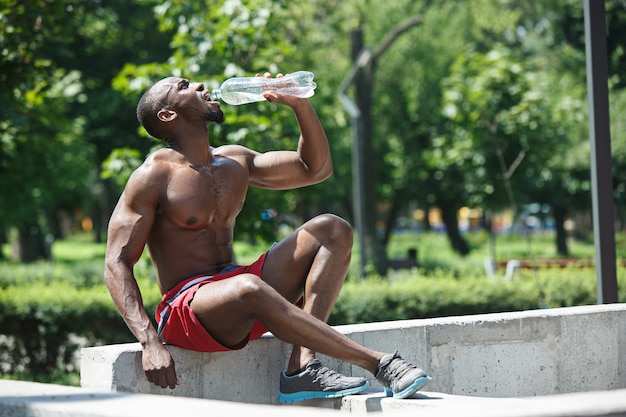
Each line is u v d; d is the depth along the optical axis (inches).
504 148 1111.6
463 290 635.5
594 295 661.9
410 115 1706.4
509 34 1756.9
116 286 236.8
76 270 1017.5
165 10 639.1
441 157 1261.1
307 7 1205.1
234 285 230.2
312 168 266.5
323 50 1542.8
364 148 1347.2
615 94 1278.3
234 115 591.2
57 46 631.2
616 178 1273.4
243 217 614.5
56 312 569.3
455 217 1891.0
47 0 585.6
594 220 370.9
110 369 228.7
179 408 154.1
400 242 2694.4
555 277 684.7
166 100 250.7
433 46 1651.1
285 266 252.5
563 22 1262.3
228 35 621.9
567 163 1540.4
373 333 264.1
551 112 1180.5
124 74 630.5
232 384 250.2
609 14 1003.9
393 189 1777.8
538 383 284.2
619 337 297.1
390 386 226.1
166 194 245.1
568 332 288.7
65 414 159.3
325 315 246.4
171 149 251.8
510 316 283.1
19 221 1273.4
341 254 249.3
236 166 257.8
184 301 238.7
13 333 574.2
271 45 649.0
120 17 1188.5
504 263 1001.5
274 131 645.9
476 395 277.1
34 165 1059.9
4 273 987.3
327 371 240.8
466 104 1099.9
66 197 1633.9
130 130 1213.1
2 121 637.3
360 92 1362.0
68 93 759.1
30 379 548.1
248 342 252.5
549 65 1599.4
